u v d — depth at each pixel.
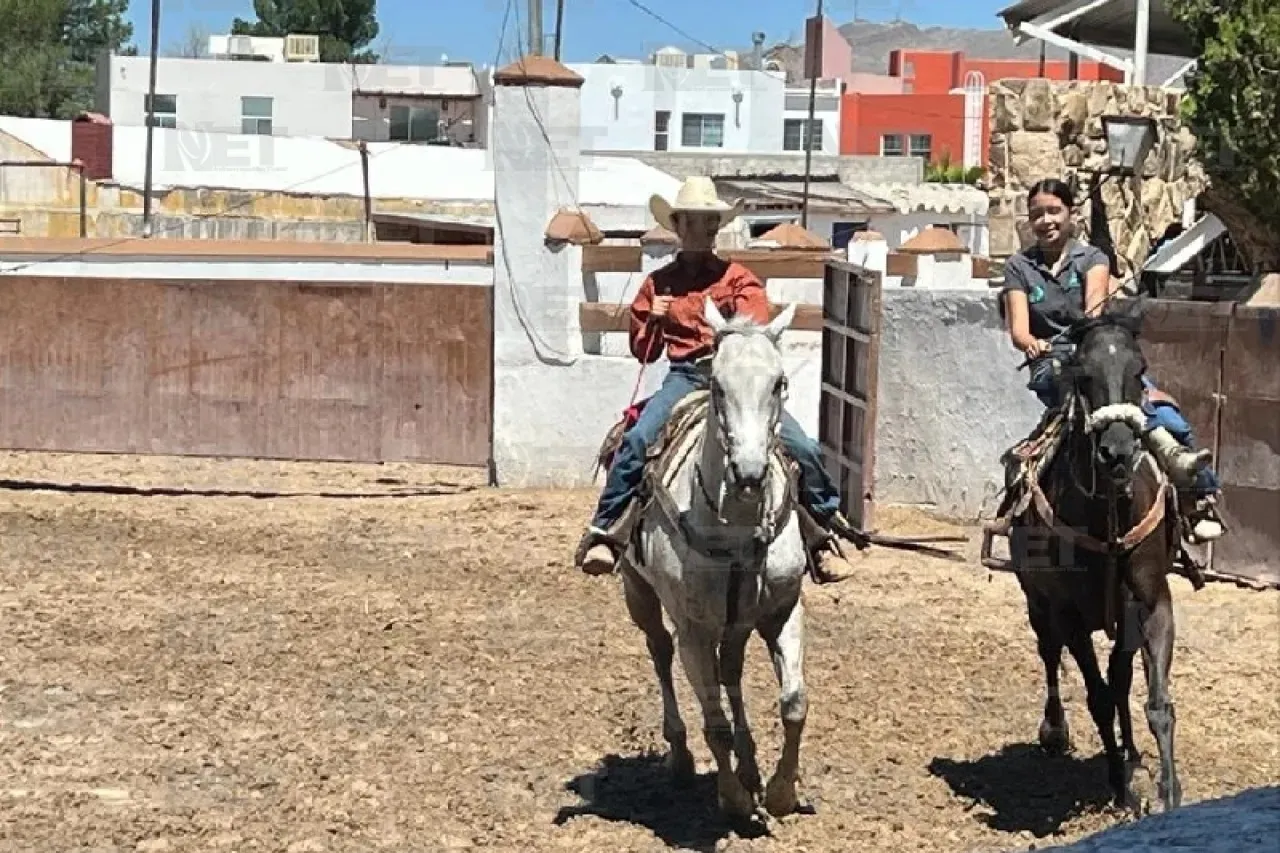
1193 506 7.92
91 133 37.53
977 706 9.75
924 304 15.74
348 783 7.99
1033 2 22.92
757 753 8.67
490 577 12.94
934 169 48.53
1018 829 7.61
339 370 18.03
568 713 9.30
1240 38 15.67
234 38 46.72
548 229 16.59
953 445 15.66
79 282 18.03
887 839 7.41
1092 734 9.28
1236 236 17.30
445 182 38.38
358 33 53.69
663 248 16.70
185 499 16.28
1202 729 9.55
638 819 7.63
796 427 7.62
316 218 36.28
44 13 58.66
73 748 8.47
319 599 12.07
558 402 16.84
